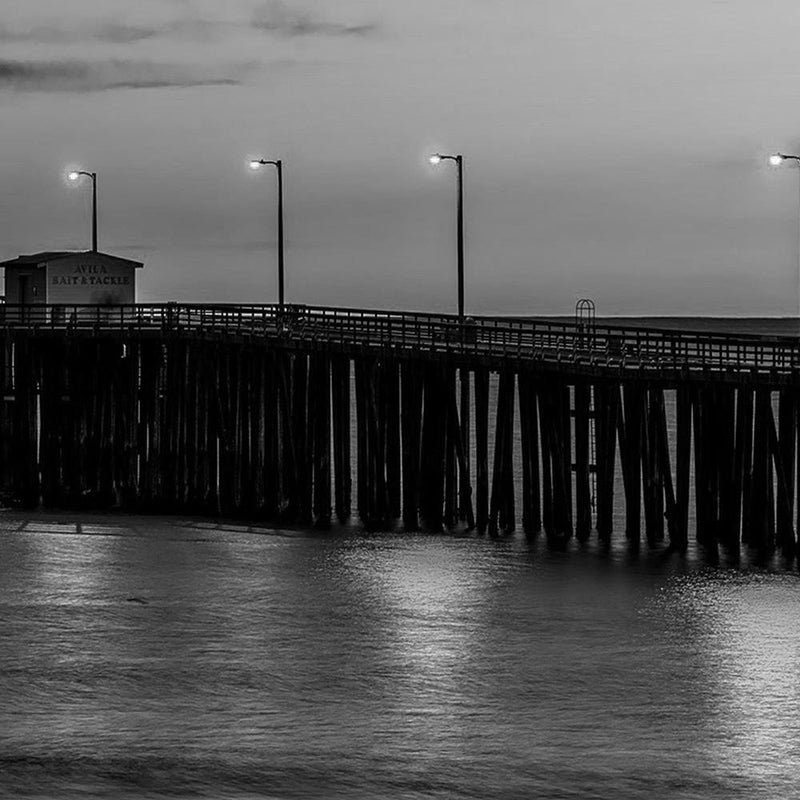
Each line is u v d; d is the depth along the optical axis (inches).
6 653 1833.2
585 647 1879.9
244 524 2923.2
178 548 2581.2
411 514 2908.5
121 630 1952.5
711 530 2571.4
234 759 1462.8
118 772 1429.6
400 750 1489.9
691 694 1675.7
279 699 1652.3
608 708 1627.7
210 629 1962.4
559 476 2714.1
